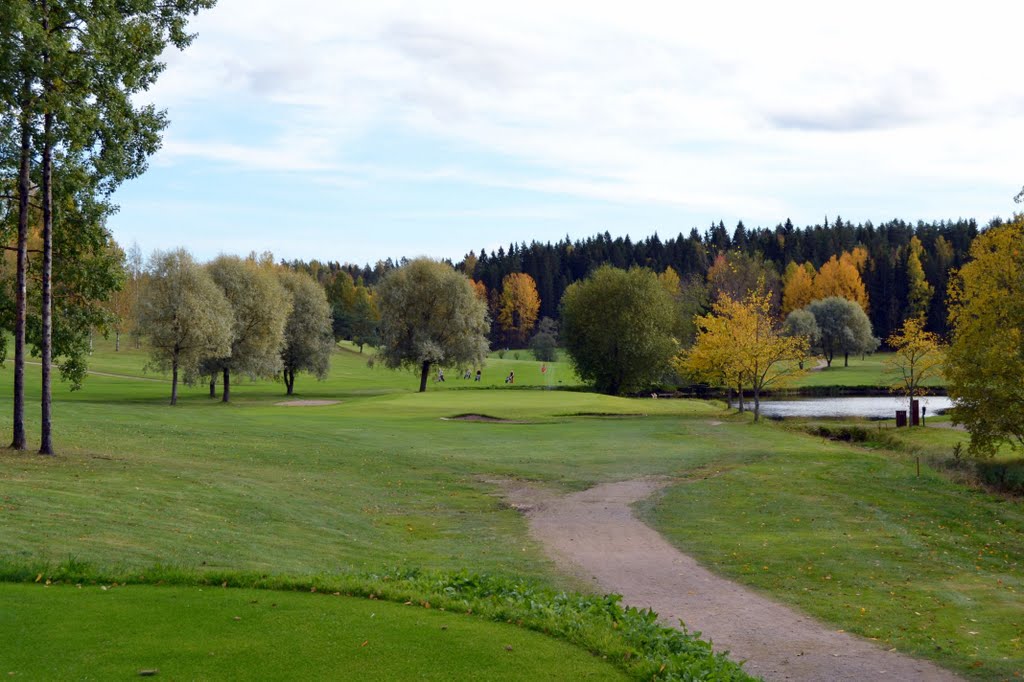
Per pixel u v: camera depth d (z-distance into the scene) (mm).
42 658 8008
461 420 46062
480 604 10750
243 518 18328
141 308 57406
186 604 10180
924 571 16625
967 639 12281
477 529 20188
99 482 19719
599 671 8492
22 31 19797
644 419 48688
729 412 55281
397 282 76812
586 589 14672
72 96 21312
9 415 33188
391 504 22812
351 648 8719
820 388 85250
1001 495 26891
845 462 32688
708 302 102625
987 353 32406
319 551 16141
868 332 118125
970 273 34906
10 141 22156
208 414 42750
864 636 12391
